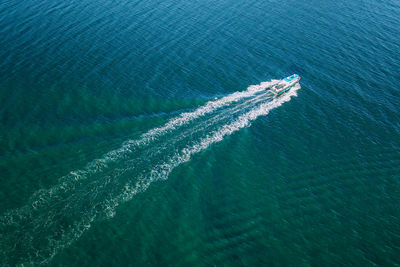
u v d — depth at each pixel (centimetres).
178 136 7200
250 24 11475
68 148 6575
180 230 5525
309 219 5831
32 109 7350
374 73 9606
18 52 8988
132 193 5984
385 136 7631
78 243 5184
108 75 8575
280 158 6981
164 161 6625
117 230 5431
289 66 9694
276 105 8331
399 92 8956
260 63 9712
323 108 8350
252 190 6291
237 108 8119
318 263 5209
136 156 6638
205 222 5672
